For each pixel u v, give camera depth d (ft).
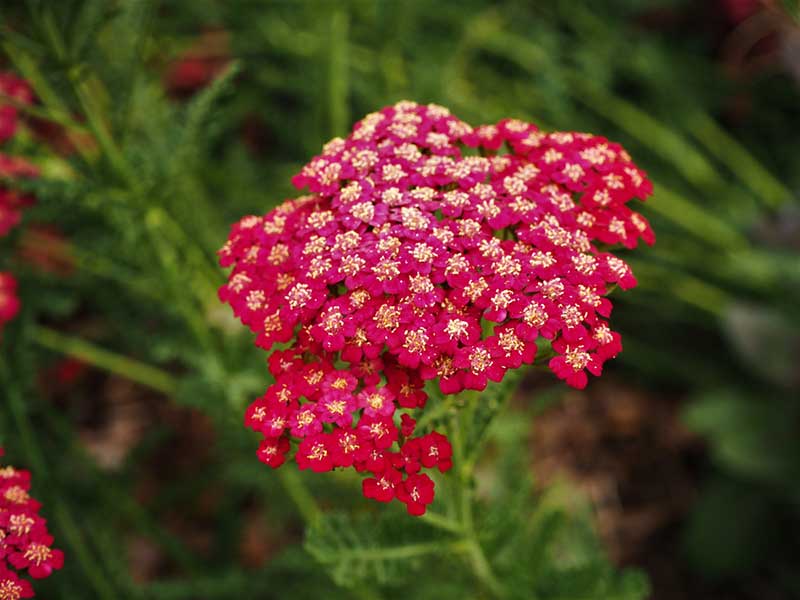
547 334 0.62
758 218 1.37
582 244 0.66
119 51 1.02
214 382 1.00
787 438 1.23
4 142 0.99
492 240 0.65
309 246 0.66
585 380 0.62
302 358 0.66
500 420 1.05
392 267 0.63
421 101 1.29
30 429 0.97
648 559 1.34
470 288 0.63
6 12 0.90
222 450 1.18
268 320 0.66
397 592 0.94
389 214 0.66
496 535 0.83
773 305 1.41
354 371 0.65
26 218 0.98
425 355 0.62
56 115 0.91
